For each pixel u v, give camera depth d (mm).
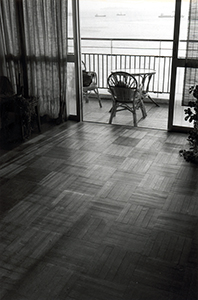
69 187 3117
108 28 7883
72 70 4770
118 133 4496
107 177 3289
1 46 4535
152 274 2049
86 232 2467
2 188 3125
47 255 2236
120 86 4703
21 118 4281
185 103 4109
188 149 3914
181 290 1926
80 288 1953
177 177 3273
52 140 4301
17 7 4402
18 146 4141
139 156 3756
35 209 2777
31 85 4773
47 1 4320
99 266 2123
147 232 2451
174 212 2699
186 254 2223
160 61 6680
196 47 3846
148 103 6246
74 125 4859
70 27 4539
